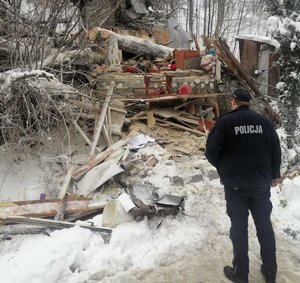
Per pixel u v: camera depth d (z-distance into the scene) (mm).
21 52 5621
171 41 12062
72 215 4445
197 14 24188
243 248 3326
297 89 6102
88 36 7055
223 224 4398
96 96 6859
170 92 7332
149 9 12438
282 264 3729
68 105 5746
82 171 5316
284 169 5742
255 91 8023
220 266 3707
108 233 4012
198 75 7781
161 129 7020
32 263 3479
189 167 5824
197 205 4762
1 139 5719
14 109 5207
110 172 5113
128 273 3566
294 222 4445
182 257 3826
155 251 3889
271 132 3342
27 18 5668
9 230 4016
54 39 6430
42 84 5246
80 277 3469
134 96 7199
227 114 3357
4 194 5113
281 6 6078
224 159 3334
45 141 5906
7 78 4898
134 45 8672
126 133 6621
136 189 4656
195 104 7719
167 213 4398
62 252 3643
